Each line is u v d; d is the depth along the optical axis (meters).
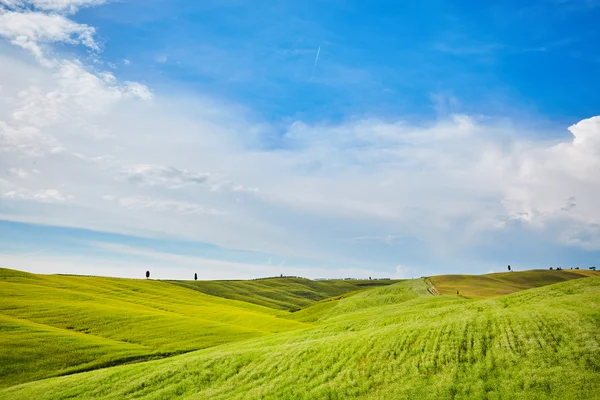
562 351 27.02
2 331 52.06
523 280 149.62
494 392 24.58
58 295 83.75
